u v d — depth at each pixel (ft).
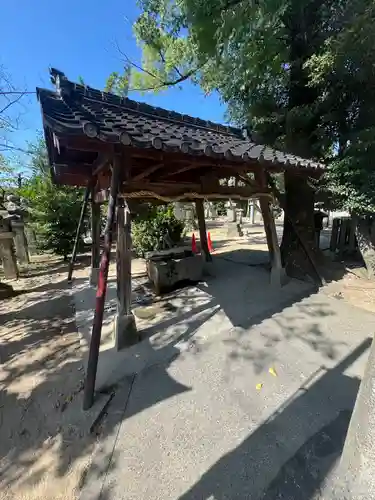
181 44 20.25
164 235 25.14
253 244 30.73
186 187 11.76
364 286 15.12
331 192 16.03
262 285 15.66
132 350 9.47
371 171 13.98
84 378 8.08
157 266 15.64
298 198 17.48
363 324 10.57
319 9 14.23
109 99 12.48
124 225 9.59
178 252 17.88
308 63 13.21
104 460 5.41
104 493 4.76
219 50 15.08
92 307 13.92
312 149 16.57
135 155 8.21
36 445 5.81
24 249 26.68
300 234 17.26
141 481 4.95
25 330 11.58
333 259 20.43
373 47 11.62
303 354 8.70
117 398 7.18
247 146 13.08
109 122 8.41
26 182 29.07
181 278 16.63
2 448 5.75
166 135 8.98
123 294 9.70
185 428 6.08
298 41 15.75
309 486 4.62
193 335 10.32
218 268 20.45
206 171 14.57
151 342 9.96
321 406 6.46
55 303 14.89
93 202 17.24
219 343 9.63
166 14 17.56
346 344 9.16
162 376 7.98
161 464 5.26
